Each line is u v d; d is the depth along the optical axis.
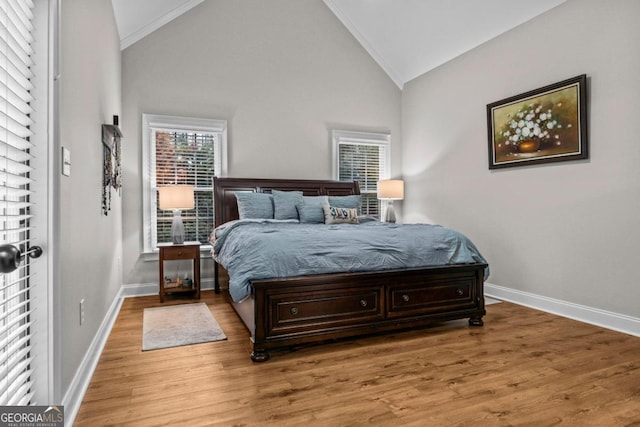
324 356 2.49
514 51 3.91
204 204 4.64
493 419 1.73
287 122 5.00
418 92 5.36
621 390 2.01
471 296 3.12
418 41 4.88
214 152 4.67
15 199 1.43
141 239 4.31
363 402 1.89
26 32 1.44
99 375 2.21
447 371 2.25
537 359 2.43
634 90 2.90
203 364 2.37
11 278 1.36
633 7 2.90
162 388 2.04
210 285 4.60
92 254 2.40
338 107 5.29
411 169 5.51
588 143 3.22
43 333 1.51
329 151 5.23
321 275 2.63
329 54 5.24
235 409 1.82
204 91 4.59
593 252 3.19
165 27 4.43
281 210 4.35
